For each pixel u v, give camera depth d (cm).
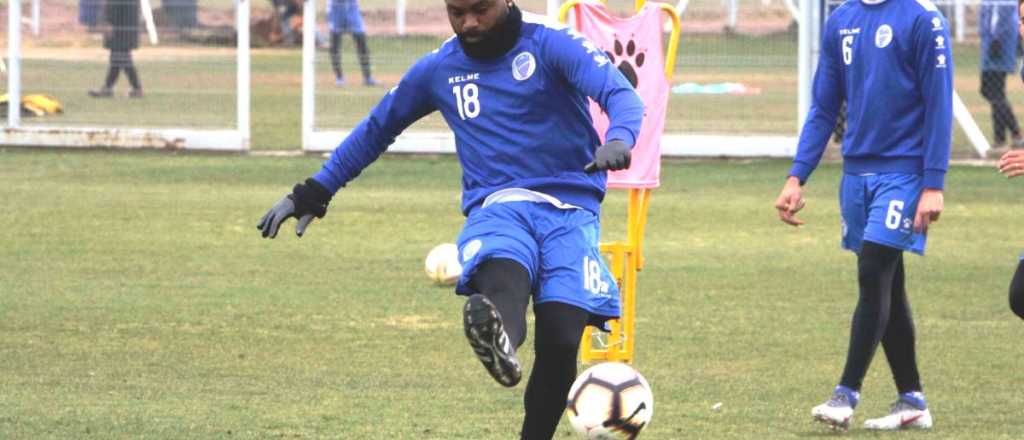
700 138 4931
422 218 3759
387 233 3531
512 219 1476
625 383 1573
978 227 3653
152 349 2291
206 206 3916
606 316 1493
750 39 4884
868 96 1842
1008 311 2664
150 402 1945
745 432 1823
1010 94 5106
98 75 5162
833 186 4372
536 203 1488
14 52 5166
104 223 3619
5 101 5181
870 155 1856
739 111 4916
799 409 1952
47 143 5156
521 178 1496
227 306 2650
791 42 4859
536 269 1462
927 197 1806
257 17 7600
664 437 1794
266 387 2047
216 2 5119
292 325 2489
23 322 2483
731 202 4044
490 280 1422
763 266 3120
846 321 2558
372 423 1850
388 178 4519
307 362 2211
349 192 4225
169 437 1762
